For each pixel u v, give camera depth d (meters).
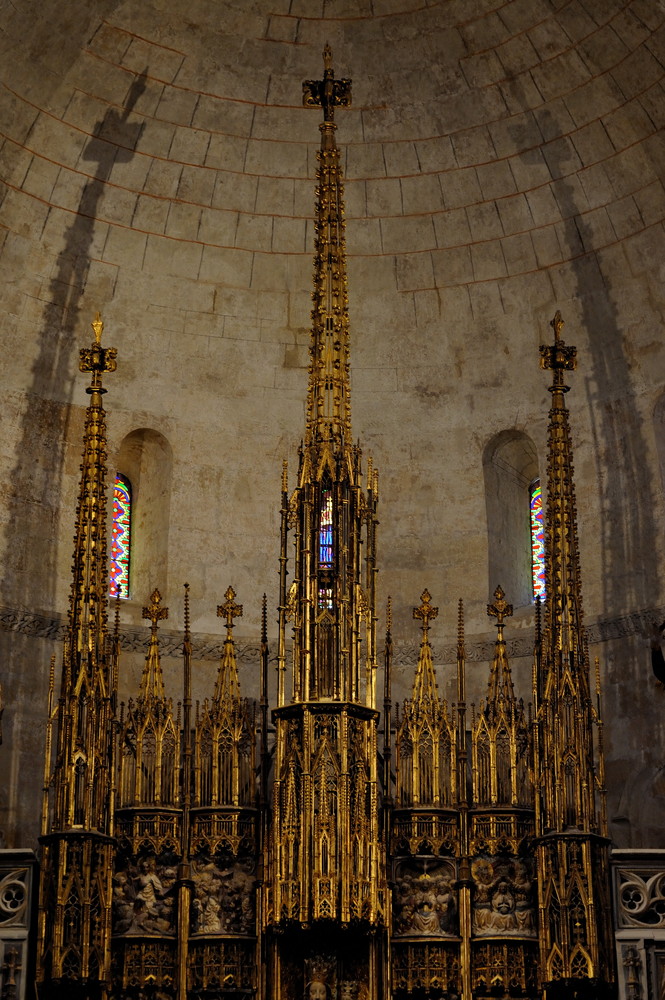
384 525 30.81
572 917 23.23
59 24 28.61
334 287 26.28
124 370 30.59
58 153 29.75
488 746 25.70
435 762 25.47
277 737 24.39
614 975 23.23
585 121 29.86
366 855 23.86
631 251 29.94
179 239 30.94
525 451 31.39
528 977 24.48
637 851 23.66
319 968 24.16
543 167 30.47
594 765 24.44
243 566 30.41
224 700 25.92
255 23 29.95
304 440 25.53
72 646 24.44
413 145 31.02
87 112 29.77
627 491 29.34
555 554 25.14
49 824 26.16
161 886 24.94
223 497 30.67
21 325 29.75
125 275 30.69
